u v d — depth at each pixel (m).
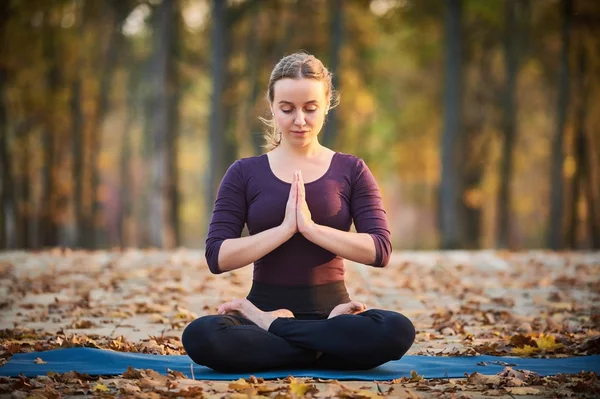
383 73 33.72
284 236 5.30
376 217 5.52
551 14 29.00
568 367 5.70
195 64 28.53
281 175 5.52
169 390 4.84
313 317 5.45
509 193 29.19
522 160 35.59
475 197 30.84
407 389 5.00
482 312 8.53
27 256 13.58
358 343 5.26
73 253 14.16
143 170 38.38
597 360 5.92
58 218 29.80
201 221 52.06
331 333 5.27
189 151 45.94
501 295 10.02
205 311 8.65
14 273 11.55
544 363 5.86
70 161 31.30
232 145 29.31
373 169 31.03
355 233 5.37
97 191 30.23
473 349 6.42
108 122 39.47
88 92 29.58
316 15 27.75
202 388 4.91
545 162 37.88
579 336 7.11
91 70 29.09
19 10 25.92
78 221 29.48
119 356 5.79
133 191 41.38
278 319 5.37
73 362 5.71
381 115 34.06
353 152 30.23
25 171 28.94
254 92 27.98
